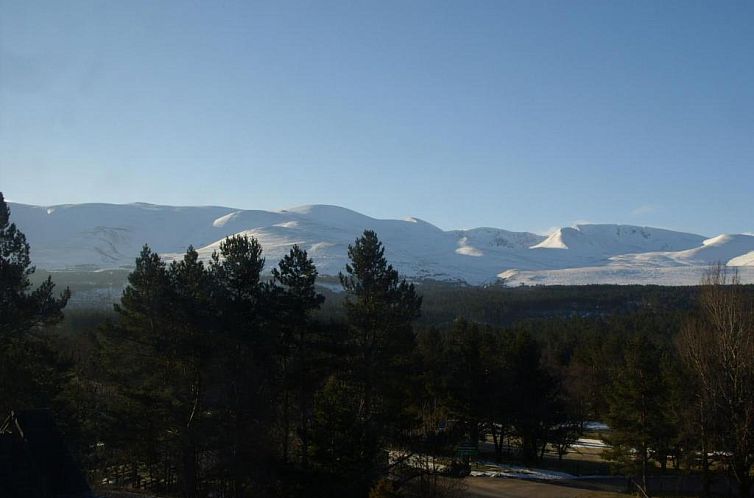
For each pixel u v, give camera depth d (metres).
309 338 38.91
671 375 50.56
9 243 37.22
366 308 39.91
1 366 33.94
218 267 38.09
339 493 31.25
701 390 44.81
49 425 27.92
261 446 34.88
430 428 43.06
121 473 48.59
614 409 51.88
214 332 35.62
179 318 35.97
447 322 142.62
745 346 41.50
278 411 38.78
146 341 36.38
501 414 61.41
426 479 39.16
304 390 37.97
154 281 36.81
